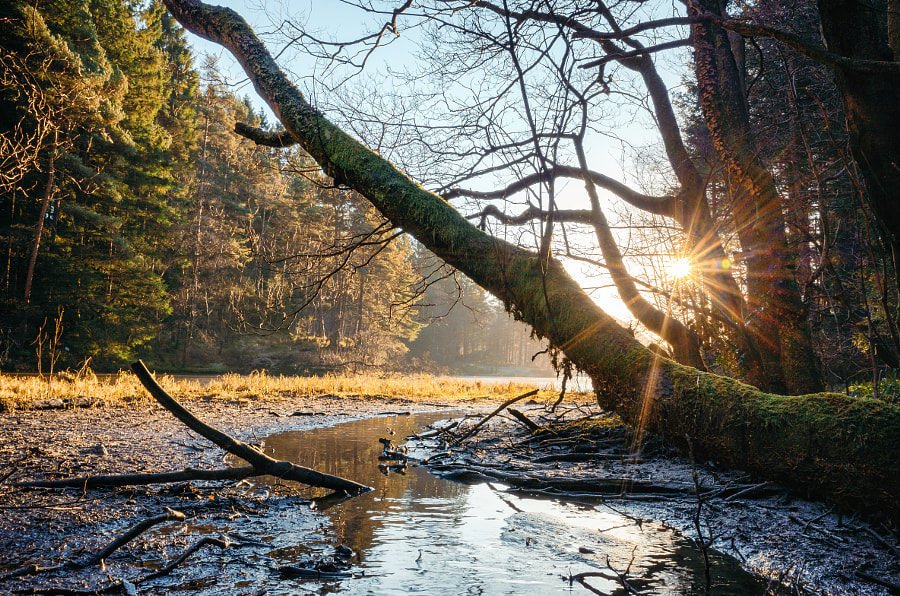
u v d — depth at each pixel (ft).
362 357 167.22
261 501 17.94
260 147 24.31
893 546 13.79
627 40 26.02
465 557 13.39
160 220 138.00
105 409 38.58
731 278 24.27
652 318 24.14
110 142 108.17
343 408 51.08
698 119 43.21
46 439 26.03
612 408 11.96
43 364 104.73
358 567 12.47
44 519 14.74
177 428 31.40
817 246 16.93
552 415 43.19
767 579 12.39
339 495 19.40
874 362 15.07
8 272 107.45
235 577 11.60
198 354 152.46
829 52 12.38
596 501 20.01
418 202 13.84
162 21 171.42
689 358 23.95
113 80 99.55
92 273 114.93
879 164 12.46
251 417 40.04
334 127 15.31
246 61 16.70
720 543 14.96
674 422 10.64
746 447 9.68
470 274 13.47
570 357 12.28
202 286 156.25
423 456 28.17
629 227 23.49
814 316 26.78
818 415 9.04
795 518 16.40
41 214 100.99
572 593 11.34
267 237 133.39
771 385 22.79
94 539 13.53
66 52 73.67
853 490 8.65
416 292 27.43
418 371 229.66
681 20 14.84
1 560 12.01
